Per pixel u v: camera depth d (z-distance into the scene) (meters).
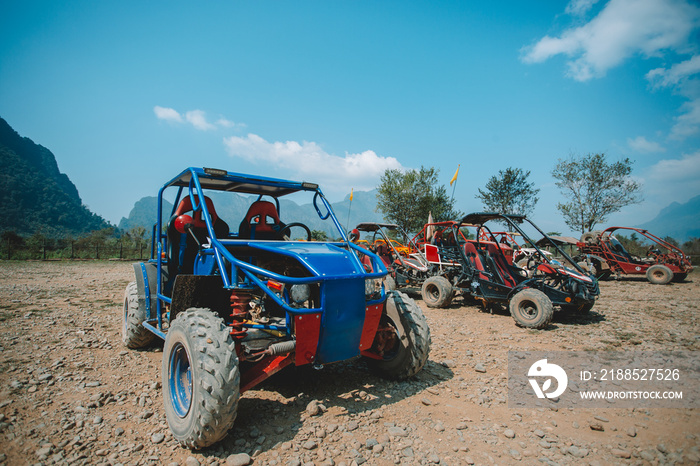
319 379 3.87
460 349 5.15
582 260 14.89
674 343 5.52
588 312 7.39
